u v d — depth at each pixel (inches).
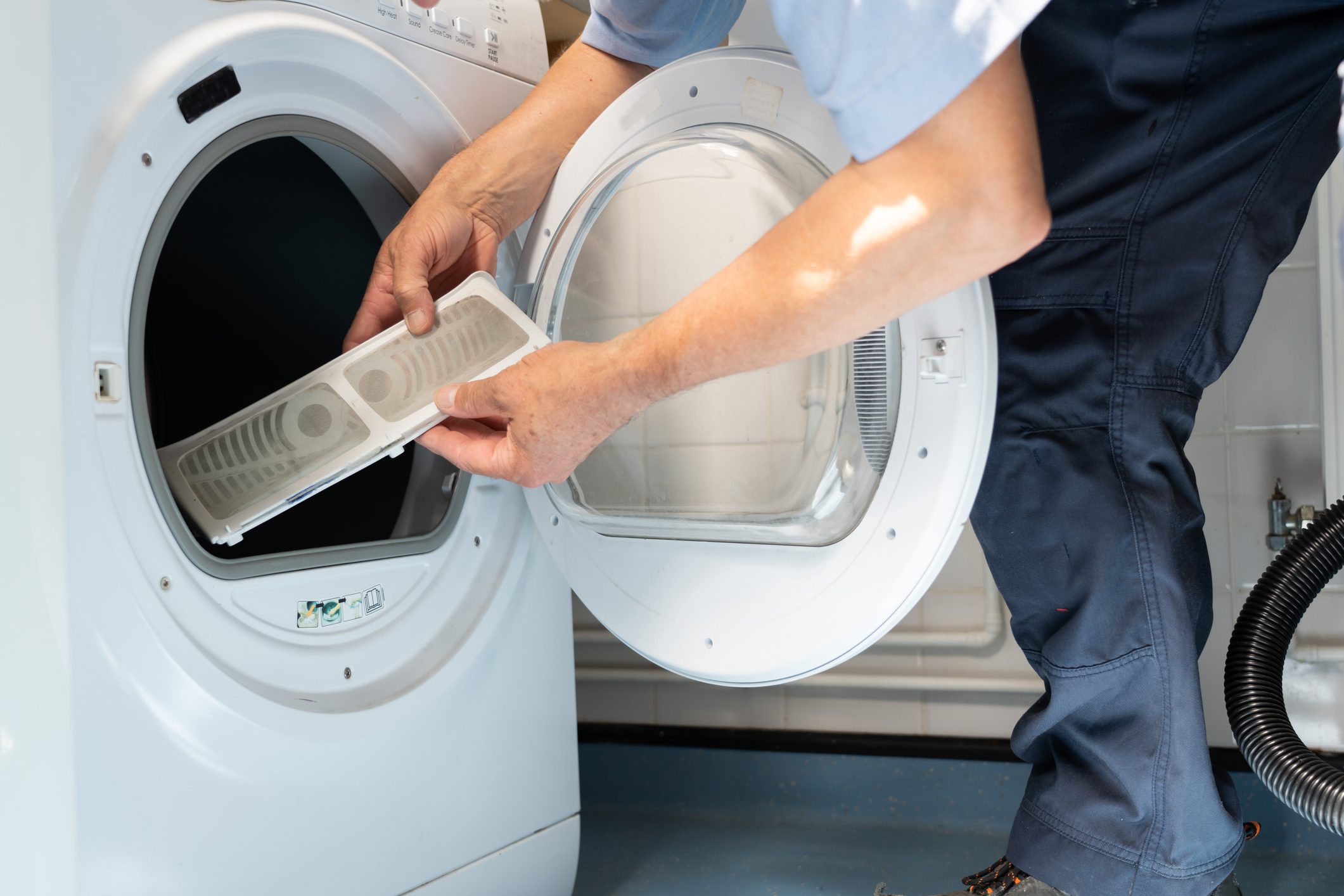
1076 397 36.0
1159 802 33.8
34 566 28.4
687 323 27.6
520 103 46.1
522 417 32.7
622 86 43.8
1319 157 35.8
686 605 39.5
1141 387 35.4
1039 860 35.8
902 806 62.7
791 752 65.4
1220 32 32.3
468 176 40.1
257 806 32.9
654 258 39.7
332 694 36.0
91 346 29.0
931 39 21.1
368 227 44.8
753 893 51.4
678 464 40.0
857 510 35.0
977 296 30.9
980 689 61.2
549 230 42.2
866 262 23.7
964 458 31.4
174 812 30.5
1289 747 39.8
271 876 33.3
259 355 46.7
